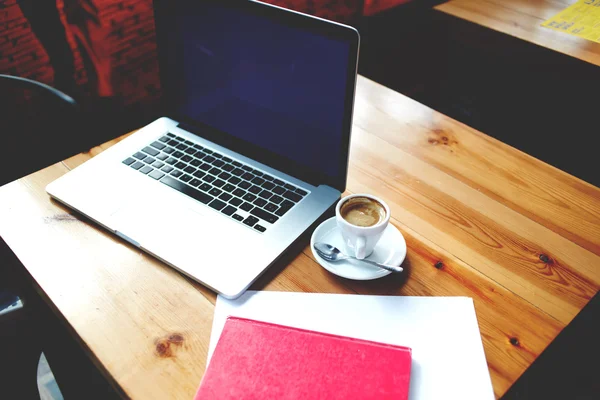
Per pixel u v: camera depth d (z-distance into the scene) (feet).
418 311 2.30
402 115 3.56
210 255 2.50
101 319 2.28
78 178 2.98
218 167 3.02
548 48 4.89
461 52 6.13
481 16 5.47
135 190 2.89
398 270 2.40
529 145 6.28
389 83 7.52
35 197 2.95
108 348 2.17
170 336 2.21
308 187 2.87
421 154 3.23
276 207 2.74
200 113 3.21
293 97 2.70
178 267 2.45
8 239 2.68
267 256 2.49
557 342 2.34
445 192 2.95
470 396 1.98
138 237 2.60
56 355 3.29
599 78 4.79
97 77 5.09
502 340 2.19
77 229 2.74
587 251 2.61
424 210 2.83
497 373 2.07
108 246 2.64
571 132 5.88
